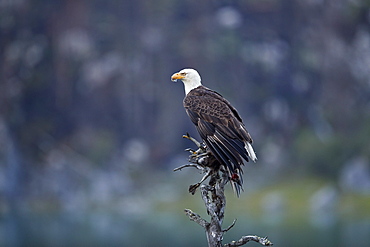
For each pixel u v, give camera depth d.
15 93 97.12
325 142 85.19
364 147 80.62
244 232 51.34
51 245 46.56
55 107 97.12
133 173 89.12
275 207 70.81
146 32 99.56
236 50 97.06
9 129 93.25
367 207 69.56
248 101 96.88
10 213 74.62
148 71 97.81
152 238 49.78
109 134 95.31
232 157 10.05
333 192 73.12
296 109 97.94
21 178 86.62
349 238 46.28
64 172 88.31
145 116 96.75
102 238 50.44
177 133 95.25
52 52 99.06
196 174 85.00
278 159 87.88
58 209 79.06
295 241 44.41
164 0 99.62
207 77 96.75
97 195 83.75
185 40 98.12
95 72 98.00
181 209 74.38
